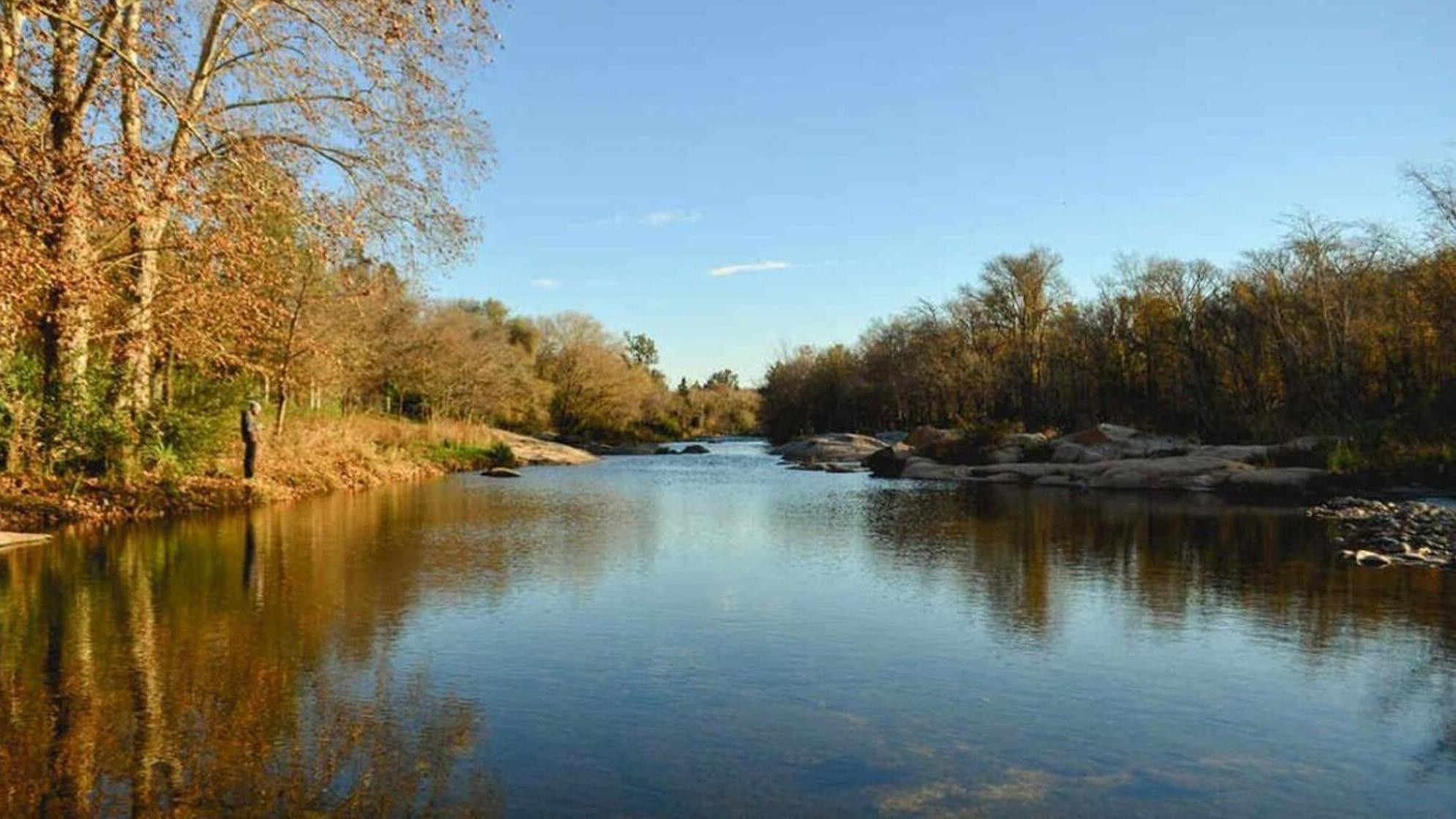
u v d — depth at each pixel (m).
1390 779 4.69
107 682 6.05
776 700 5.93
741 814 4.21
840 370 75.94
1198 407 42.88
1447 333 27.48
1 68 11.99
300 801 4.24
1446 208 26.97
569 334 70.19
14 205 11.18
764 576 10.70
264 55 16.98
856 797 4.41
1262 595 9.60
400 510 18.23
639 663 6.76
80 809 4.11
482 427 45.38
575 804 4.29
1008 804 4.35
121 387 16.50
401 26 15.68
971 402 58.78
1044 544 13.73
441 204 19.03
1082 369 51.50
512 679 6.31
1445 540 13.38
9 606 8.33
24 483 14.31
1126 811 4.28
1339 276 36.66
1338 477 23.08
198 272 15.99
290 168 16.97
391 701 5.79
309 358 28.88
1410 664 6.85
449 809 4.20
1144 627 8.05
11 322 13.38
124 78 14.13
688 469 39.84
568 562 11.56
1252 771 4.78
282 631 7.53
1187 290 46.84
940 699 5.98
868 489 26.69
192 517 15.83
